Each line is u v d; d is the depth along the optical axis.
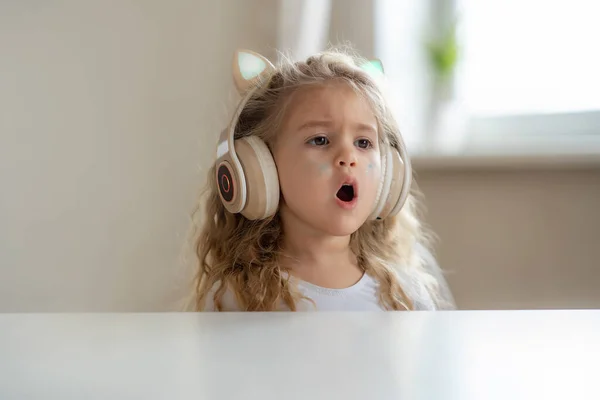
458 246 1.72
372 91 0.91
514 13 1.87
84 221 1.84
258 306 0.88
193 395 0.25
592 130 1.76
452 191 1.72
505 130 1.86
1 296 1.82
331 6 1.80
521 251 1.70
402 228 1.18
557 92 1.83
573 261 1.68
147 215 1.84
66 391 0.26
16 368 0.30
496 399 0.25
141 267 1.83
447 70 1.78
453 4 1.84
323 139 0.86
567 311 0.47
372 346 0.34
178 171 1.83
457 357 0.32
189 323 0.41
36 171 1.83
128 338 0.37
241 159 0.83
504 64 1.88
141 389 0.26
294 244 0.94
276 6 1.79
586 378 0.28
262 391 0.26
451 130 1.79
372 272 0.98
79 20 1.84
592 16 1.79
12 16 1.82
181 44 1.84
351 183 0.84
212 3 1.83
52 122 1.83
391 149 0.92
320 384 0.27
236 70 0.98
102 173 1.84
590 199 1.67
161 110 1.84
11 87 1.83
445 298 1.37
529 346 0.35
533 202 1.69
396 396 0.25
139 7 1.84
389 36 1.83
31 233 1.83
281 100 0.90
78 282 1.83
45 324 0.42
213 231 1.04
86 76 1.84
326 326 0.40
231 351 0.33
